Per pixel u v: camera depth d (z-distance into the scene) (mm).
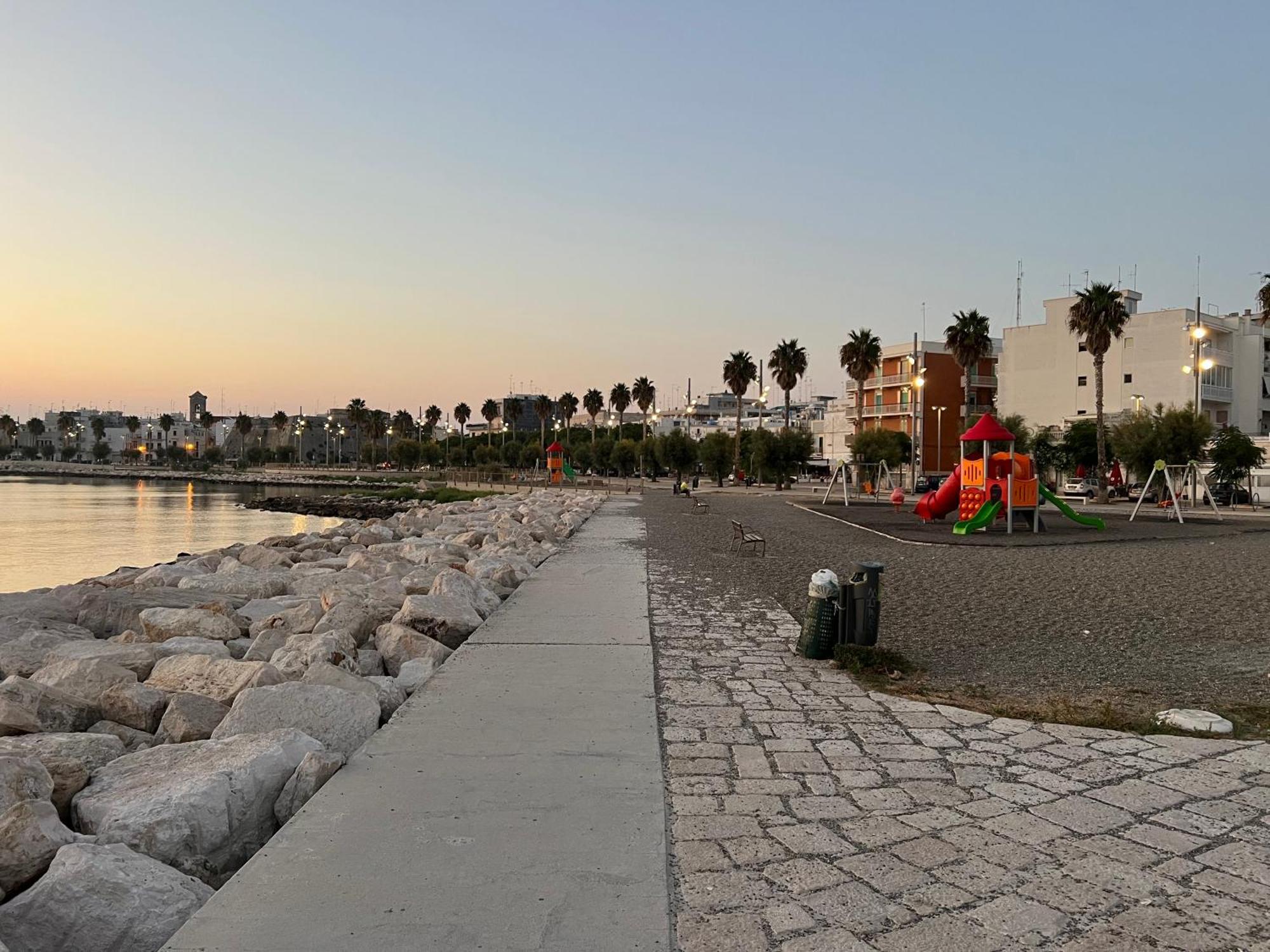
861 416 68188
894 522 30234
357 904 3332
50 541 41562
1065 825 4352
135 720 5973
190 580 13758
